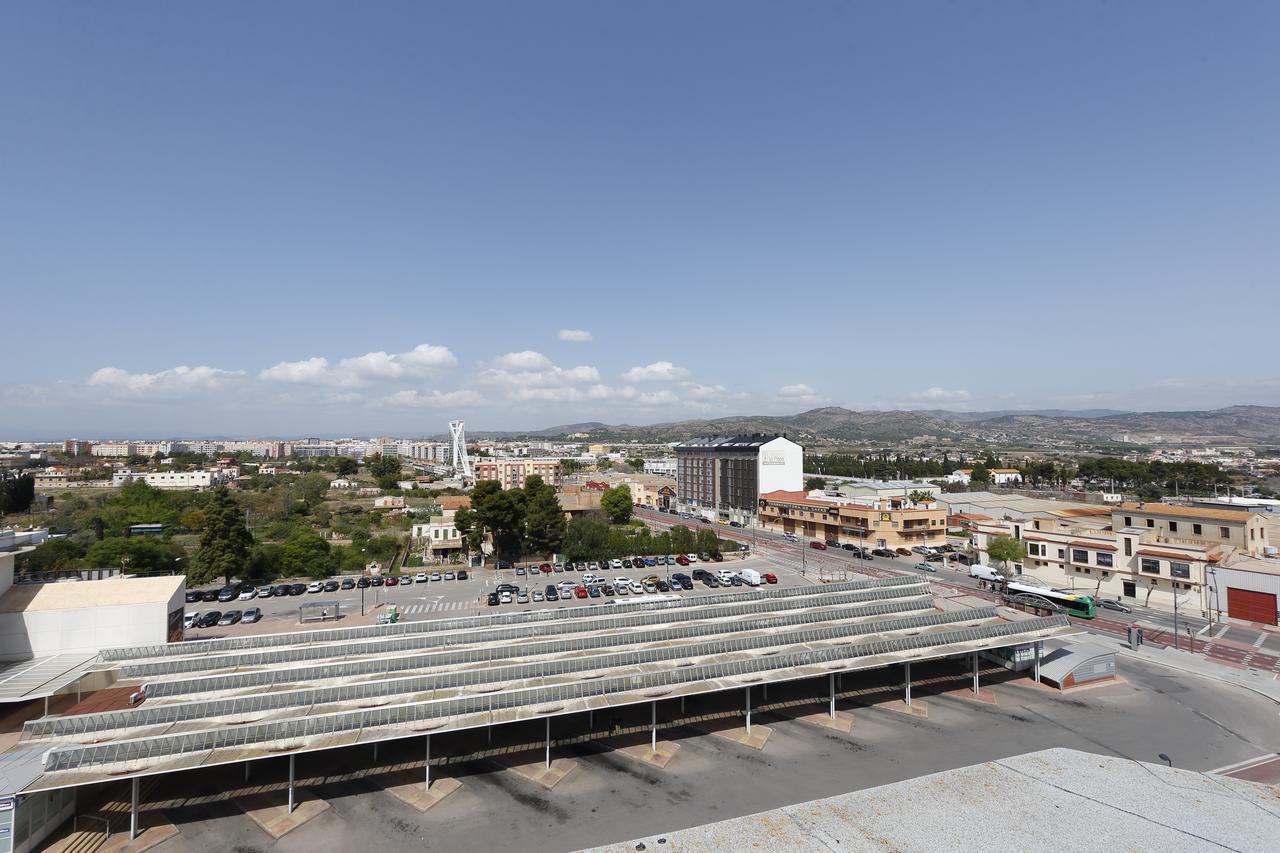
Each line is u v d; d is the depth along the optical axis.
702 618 56.34
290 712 39.19
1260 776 39.72
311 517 153.12
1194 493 198.38
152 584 54.97
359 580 94.81
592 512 140.25
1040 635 54.31
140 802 36.47
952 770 37.44
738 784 38.72
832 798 34.22
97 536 119.12
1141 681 55.81
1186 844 29.83
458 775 39.66
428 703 38.75
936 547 119.25
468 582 95.81
